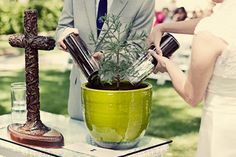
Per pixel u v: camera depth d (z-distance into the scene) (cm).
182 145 534
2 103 685
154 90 709
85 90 225
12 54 916
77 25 296
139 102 222
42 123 246
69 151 227
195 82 219
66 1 304
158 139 244
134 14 282
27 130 240
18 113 263
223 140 225
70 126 264
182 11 701
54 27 1022
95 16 291
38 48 240
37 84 244
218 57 215
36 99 243
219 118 224
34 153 232
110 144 226
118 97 218
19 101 263
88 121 228
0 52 922
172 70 229
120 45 224
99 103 220
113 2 284
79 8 296
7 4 1035
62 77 789
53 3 1026
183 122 604
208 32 214
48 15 1019
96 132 226
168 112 637
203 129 232
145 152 230
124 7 282
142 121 226
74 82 306
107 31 233
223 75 218
